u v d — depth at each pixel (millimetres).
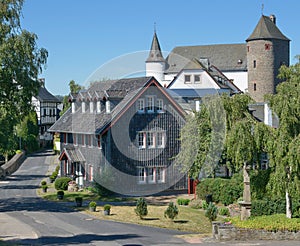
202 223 29516
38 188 46594
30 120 83500
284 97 25531
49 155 76938
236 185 35688
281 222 23891
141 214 30250
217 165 36906
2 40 34000
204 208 34438
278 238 23422
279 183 25234
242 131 26234
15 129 67438
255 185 27062
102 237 24266
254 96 82938
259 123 26344
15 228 26781
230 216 31922
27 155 76875
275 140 25500
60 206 35500
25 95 35000
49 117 96000
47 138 94000
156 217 30609
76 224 28266
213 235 23875
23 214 31906
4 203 37531
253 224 23734
